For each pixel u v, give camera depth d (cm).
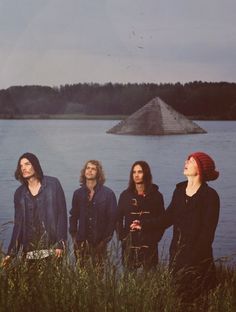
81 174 519
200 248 436
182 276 424
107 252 423
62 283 397
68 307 384
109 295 390
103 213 512
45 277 402
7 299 384
